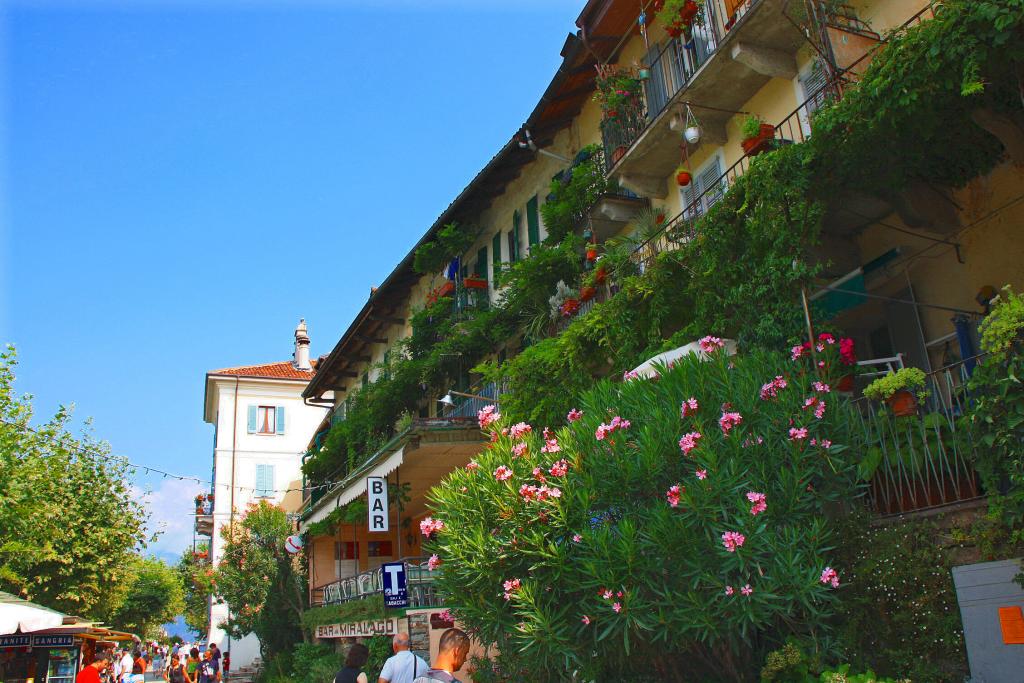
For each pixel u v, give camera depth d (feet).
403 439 50.16
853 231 36.01
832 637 21.86
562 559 23.39
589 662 23.43
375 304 92.17
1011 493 19.51
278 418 142.20
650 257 42.55
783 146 31.37
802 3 34.27
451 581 25.72
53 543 73.97
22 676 58.18
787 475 22.66
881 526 23.12
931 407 25.80
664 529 21.88
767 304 30.58
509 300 62.18
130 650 134.21
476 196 71.41
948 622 20.26
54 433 65.10
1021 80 23.15
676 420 24.41
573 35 55.88
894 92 25.16
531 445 27.02
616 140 50.08
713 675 24.52
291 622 85.71
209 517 137.28
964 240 32.17
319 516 81.15
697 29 44.29
